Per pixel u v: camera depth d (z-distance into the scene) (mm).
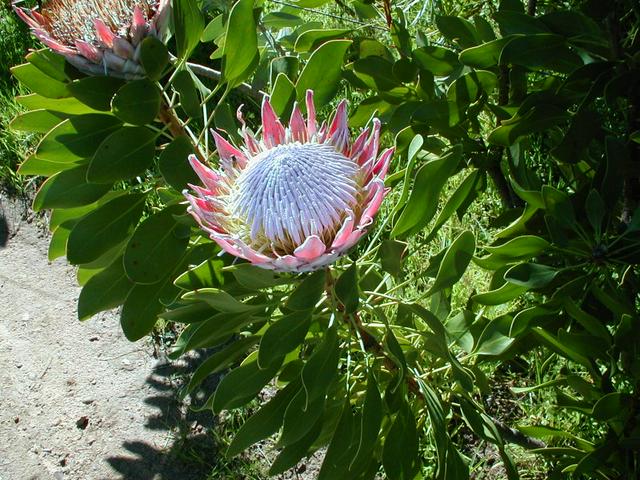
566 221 673
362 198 559
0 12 1659
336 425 771
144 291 736
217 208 587
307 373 624
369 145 582
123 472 1051
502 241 794
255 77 905
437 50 816
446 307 778
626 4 762
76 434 1104
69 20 666
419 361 807
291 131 608
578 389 716
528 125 746
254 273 584
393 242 624
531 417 950
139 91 648
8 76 1575
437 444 682
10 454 1093
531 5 811
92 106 663
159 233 688
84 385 1162
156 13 654
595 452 687
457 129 828
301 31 976
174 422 1094
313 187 549
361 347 713
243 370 692
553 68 741
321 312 676
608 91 671
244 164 611
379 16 924
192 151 685
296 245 551
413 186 633
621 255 680
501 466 939
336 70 696
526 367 1007
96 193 717
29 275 1341
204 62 1490
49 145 679
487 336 729
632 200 767
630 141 734
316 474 1002
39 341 1235
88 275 848
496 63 750
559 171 1002
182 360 1170
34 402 1150
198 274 672
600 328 684
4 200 1455
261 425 717
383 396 770
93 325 1246
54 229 812
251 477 1007
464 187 682
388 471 675
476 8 1005
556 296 690
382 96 845
